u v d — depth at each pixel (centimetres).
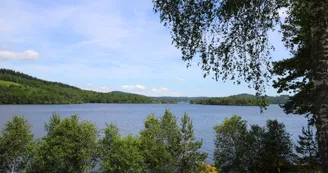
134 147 1306
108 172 1246
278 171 1438
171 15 607
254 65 634
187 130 1566
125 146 1261
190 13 599
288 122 6681
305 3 558
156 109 14612
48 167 1133
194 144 1569
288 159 1583
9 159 1173
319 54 493
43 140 1218
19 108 11962
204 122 6606
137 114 9656
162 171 1401
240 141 1452
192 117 8350
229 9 583
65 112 9888
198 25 604
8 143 1171
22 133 1201
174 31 618
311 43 521
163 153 1398
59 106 15650
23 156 1189
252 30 616
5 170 1166
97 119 7344
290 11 707
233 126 1480
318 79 493
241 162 1446
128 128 5091
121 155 1241
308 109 1318
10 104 15588
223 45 636
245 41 625
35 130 4391
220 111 12575
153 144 1428
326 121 482
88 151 1207
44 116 7512
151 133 1487
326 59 486
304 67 1245
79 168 1188
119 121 6744
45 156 1143
